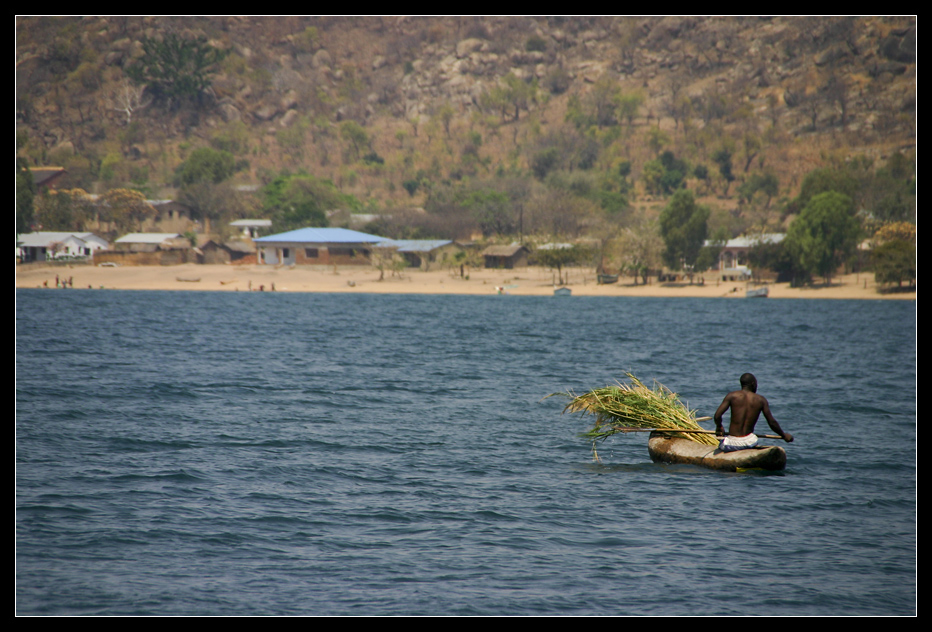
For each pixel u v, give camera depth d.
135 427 89.81
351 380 134.88
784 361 174.62
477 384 132.25
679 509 60.78
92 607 43.69
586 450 80.69
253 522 56.94
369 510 59.94
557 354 185.75
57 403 105.19
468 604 44.66
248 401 110.56
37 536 53.50
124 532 54.47
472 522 57.47
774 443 85.38
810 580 48.09
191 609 43.69
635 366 161.62
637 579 48.09
